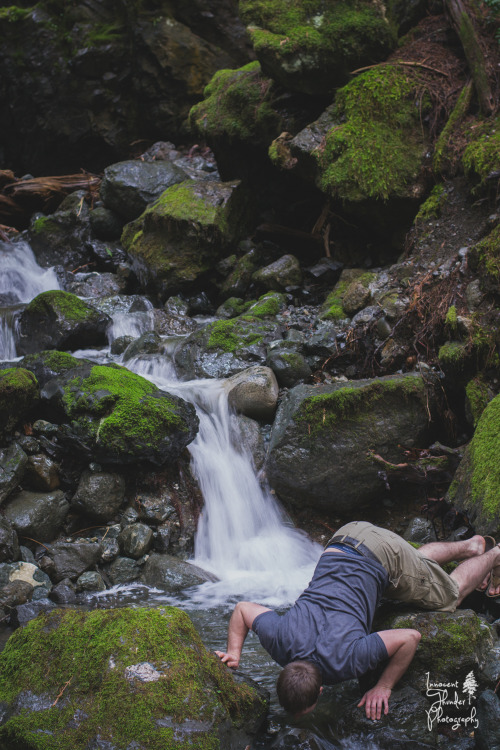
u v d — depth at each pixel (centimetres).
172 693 291
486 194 596
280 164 706
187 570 465
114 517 494
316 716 324
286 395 548
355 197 650
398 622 341
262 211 788
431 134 659
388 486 501
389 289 598
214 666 315
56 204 931
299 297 696
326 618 321
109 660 300
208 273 744
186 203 741
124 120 1007
